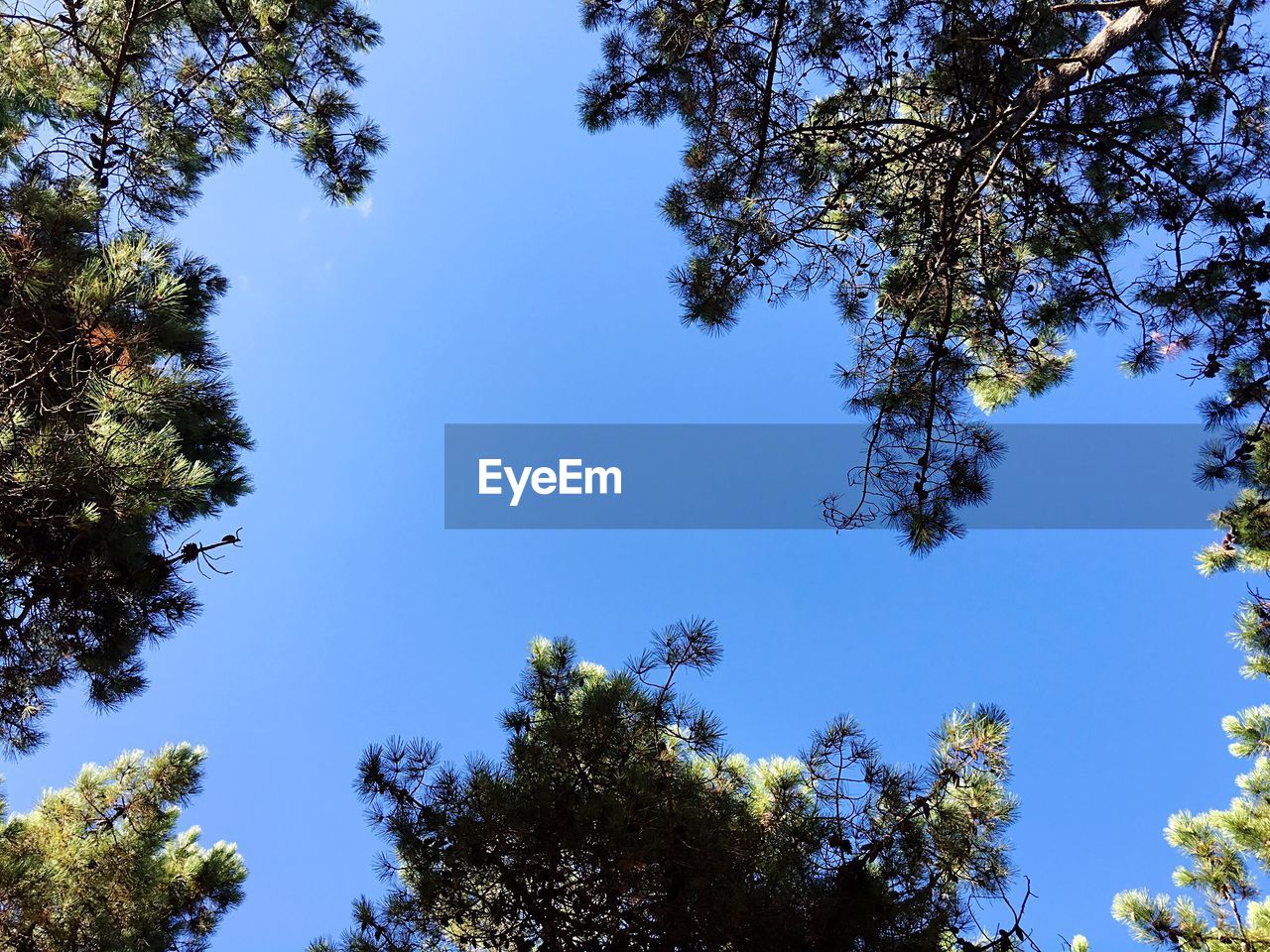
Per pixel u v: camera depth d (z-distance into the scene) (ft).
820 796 14.38
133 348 11.14
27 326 11.45
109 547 12.59
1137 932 19.34
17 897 14.34
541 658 16.72
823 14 18.63
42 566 12.43
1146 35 17.89
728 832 13.73
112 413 11.03
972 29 17.29
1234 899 19.33
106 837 16.87
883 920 12.66
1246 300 16.52
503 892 13.60
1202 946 18.52
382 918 14.26
